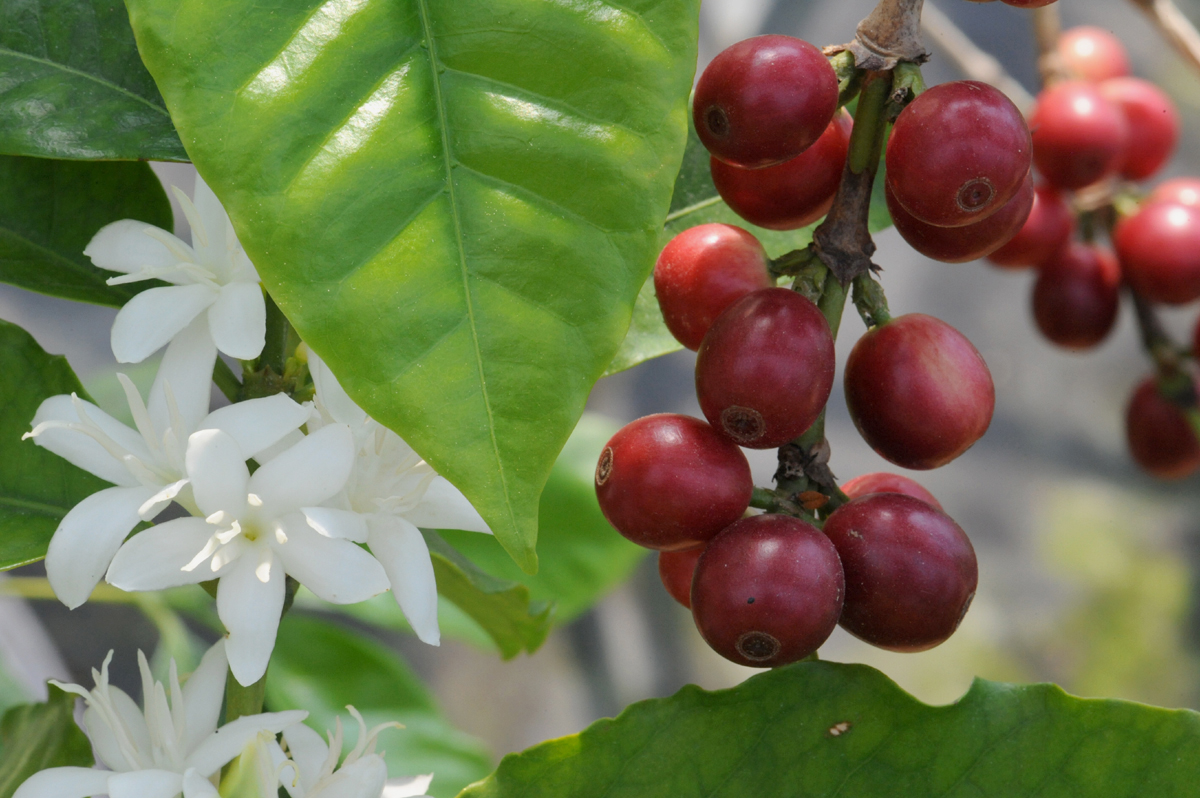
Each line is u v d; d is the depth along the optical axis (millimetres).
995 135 243
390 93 231
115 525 249
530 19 232
